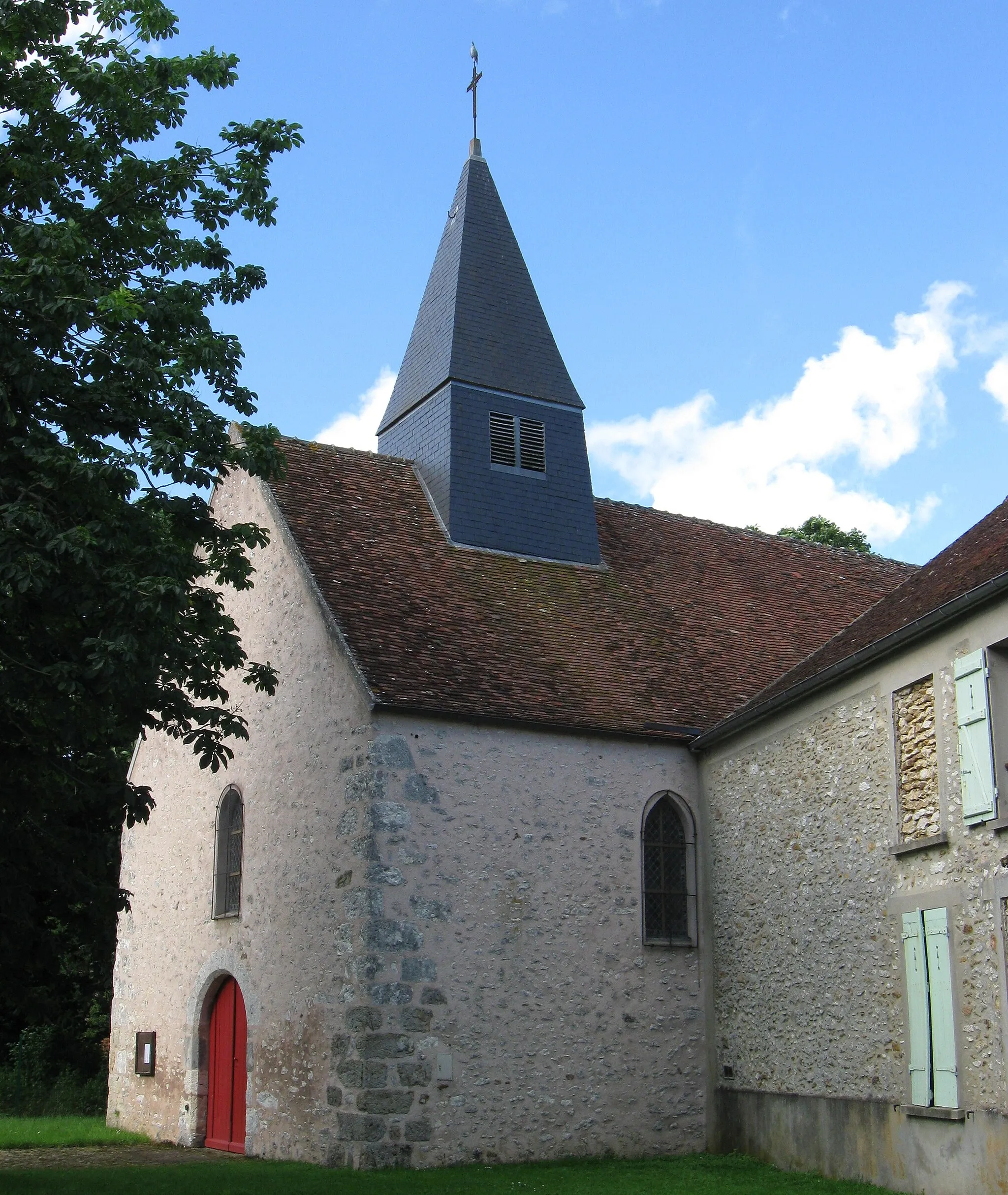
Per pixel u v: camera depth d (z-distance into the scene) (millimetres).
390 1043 13945
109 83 12500
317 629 16047
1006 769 11414
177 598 11211
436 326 20766
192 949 17766
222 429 12617
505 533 19203
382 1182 12773
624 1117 15117
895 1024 12664
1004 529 13984
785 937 14742
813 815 14406
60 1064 25766
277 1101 15219
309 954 15078
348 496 18625
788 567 22219
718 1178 13242
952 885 11938
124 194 13023
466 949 14625
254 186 13430
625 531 21391
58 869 13406
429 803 14797
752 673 18438
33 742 12859
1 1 12305
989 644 11703
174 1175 13594
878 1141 12766
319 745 15609
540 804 15523
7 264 11523
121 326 12445
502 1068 14516
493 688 15750
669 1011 15727
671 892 16281
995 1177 11016
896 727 13062
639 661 17750
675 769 16594
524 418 20172
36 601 11539
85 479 11359
